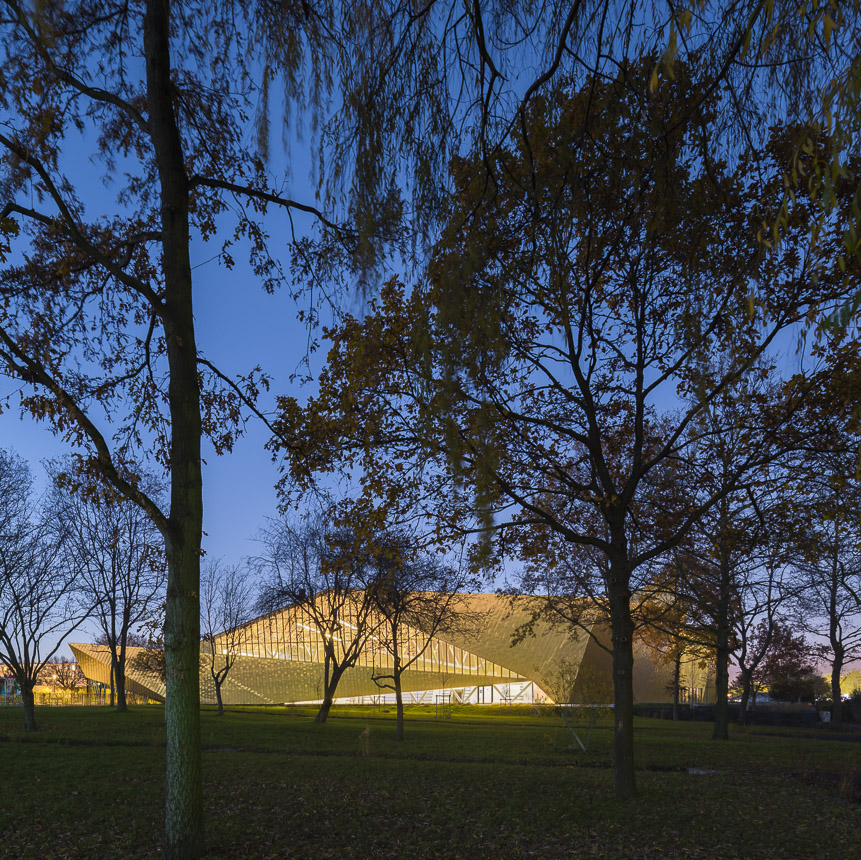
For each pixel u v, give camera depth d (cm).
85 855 953
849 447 1256
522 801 1320
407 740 2542
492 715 4888
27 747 2081
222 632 4512
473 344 523
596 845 1029
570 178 584
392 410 1190
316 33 692
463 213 561
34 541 2788
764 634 3591
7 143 862
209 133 1121
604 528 2041
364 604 3086
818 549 1458
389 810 1245
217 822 1120
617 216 696
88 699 6706
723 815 1220
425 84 558
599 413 1557
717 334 891
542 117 567
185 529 876
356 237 616
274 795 1369
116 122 1083
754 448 1307
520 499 1273
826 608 3575
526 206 592
